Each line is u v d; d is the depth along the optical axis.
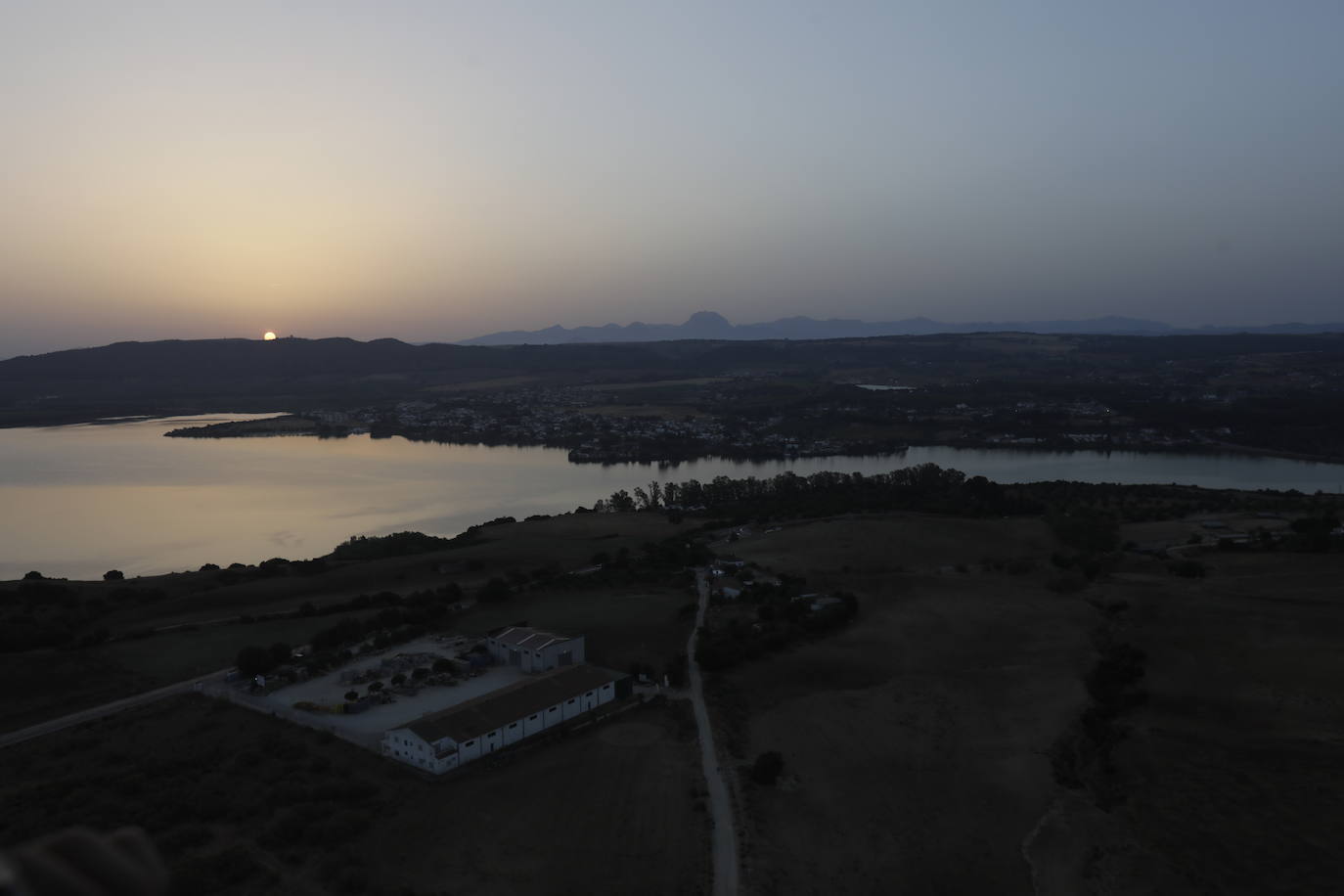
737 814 75.25
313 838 68.88
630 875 66.38
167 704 96.06
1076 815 77.00
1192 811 76.69
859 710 97.44
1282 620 115.31
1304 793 76.94
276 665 105.44
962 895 66.25
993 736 92.19
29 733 88.38
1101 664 107.25
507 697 91.56
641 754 85.25
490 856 68.31
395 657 108.81
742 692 101.31
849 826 74.88
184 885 61.72
